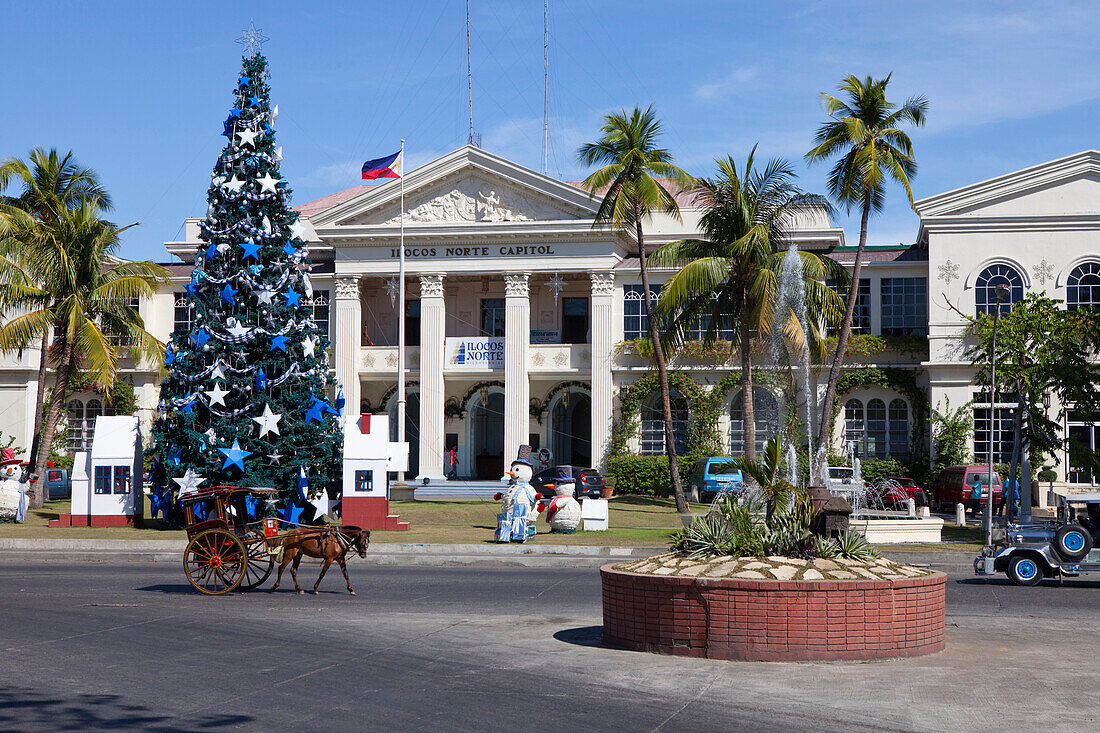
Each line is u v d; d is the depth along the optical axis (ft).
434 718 29.22
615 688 32.94
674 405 156.97
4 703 30.89
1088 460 100.07
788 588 36.96
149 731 27.68
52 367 164.25
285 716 29.40
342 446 106.11
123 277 118.83
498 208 160.35
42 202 123.44
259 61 105.70
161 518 112.88
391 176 139.23
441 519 110.83
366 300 174.60
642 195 121.70
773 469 42.63
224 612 50.55
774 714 29.63
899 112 116.06
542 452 167.94
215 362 100.58
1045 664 36.63
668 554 42.34
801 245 159.94
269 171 104.73
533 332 171.73
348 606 53.01
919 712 29.73
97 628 45.24
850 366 150.10
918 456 145.89
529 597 57.00
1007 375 103.14
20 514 108.78
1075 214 141.38
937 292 144.46
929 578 38.88
